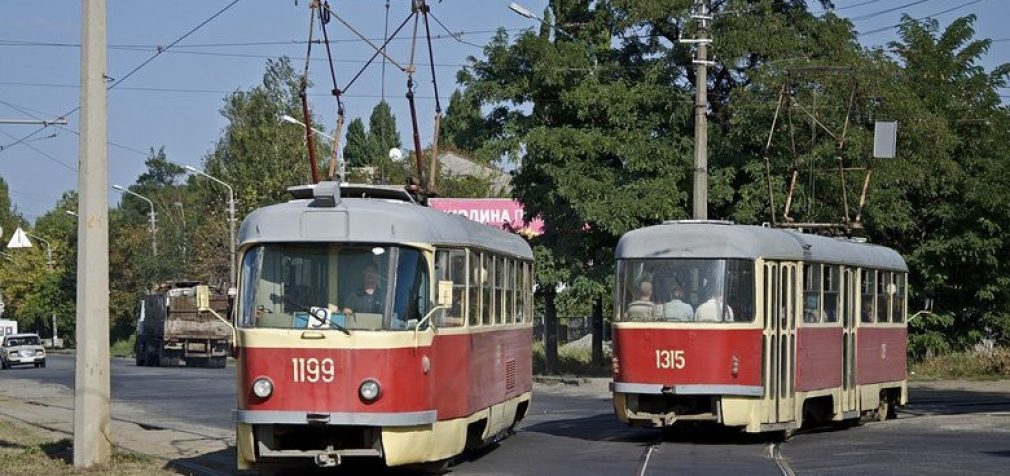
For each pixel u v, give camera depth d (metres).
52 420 24.67
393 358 13.59
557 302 37.88
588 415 25.19
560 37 39.06
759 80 34.34
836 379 20.89
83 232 15.63
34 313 93.50
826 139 34.75
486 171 64.75
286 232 13.91
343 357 13.48
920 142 36.59
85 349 15.66
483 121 39.09
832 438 19.45
